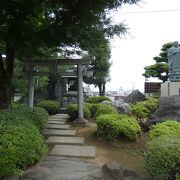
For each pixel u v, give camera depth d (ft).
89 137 28.02
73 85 61.05
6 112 23.09
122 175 17.58
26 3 23.98
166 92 46.85
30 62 37.06
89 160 20.90
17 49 28.22
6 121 18.84
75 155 21.40
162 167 14.03
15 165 14.10
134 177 17.48
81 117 36.42
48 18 27.14
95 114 38.24
